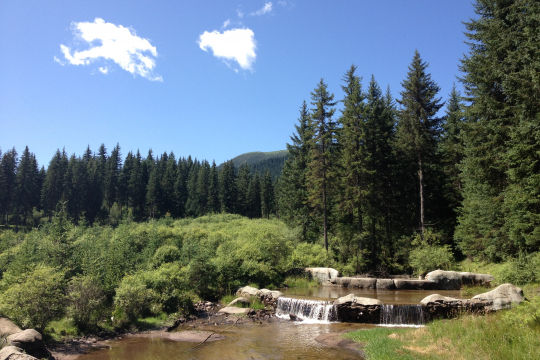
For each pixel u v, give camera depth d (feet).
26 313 30.40
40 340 27.35
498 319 29.55
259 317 47.32
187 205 250.98
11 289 31.04
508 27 60.64
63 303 35.45
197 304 52.90
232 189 250.98
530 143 42.68
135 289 41.73
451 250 90.63
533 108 44.06
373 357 26.91
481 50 65.10
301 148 133.28
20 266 42.19
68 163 230.89
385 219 99.50
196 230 94.79
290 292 58.95
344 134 98.32
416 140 85.35
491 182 59.67
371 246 92.27
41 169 244.83
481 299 40.73
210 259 62.08
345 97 104.73
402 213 99.50
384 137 101.45
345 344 32.96
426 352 25.95
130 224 91.40
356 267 83.30
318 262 80.23
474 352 23.41
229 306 51.98
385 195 97.60
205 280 57.67
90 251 48.14
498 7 62.59
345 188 96.53
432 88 90.68
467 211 80.48
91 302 36.27
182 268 54.85
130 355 29.91
